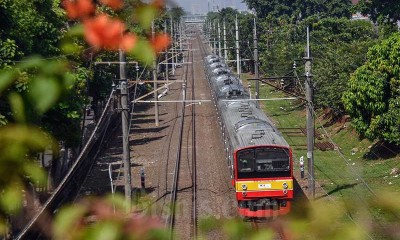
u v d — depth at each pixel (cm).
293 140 5350
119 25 354
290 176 3083
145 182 4047
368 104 3997
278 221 478
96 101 5075
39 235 2412
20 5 2427
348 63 5316
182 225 2966
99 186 3912
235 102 4478
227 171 4191
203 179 4044
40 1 2712
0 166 400
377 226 758
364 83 3997
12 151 402
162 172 4319
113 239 368
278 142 3128
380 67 3991
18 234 2172
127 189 3253
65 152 4038
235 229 458
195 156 4806
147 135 5862
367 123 4147
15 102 376
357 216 542
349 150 4759
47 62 361
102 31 351
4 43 2017
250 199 3081
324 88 5453
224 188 3750
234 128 3547
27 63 359
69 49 475
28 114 405
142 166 4553
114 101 5912
